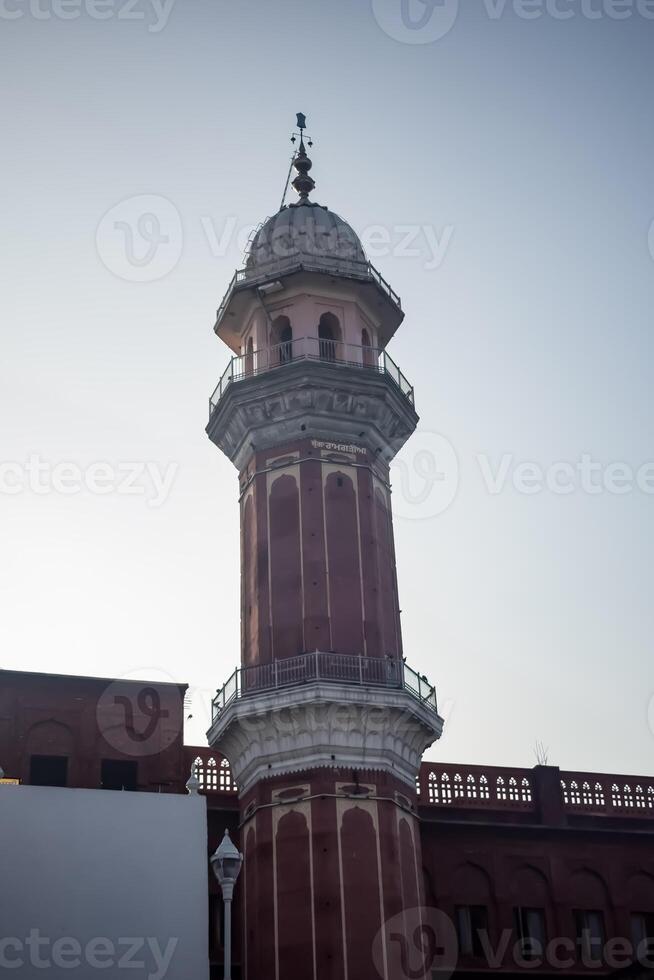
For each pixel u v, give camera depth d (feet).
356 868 106.73
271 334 131.85
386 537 126.62
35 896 83.30
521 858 132.57
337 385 124.77
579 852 134.62
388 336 140.87
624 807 137.90
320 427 125.49
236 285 131.85
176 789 126.82
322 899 104.88
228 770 128.77
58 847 85.10
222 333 138.72
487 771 135.23
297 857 107.55
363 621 118.01
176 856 87.25
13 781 123.85
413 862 112.06
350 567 120.06
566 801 136.26
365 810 109.50
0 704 127.13
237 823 123.95
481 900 129.70
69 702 129.08
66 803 86.58
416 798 119.44
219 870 84.23
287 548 120.78
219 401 129.08
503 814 133.49
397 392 128.67
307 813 108.88
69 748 127.13
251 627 121.08
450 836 131.23
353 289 132.57
